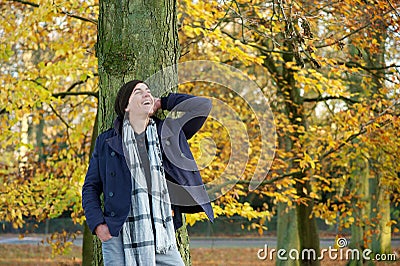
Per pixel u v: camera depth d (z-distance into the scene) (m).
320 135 9.54
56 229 24.47
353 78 10.79
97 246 4.09
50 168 9.70
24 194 9.24
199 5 7.77
